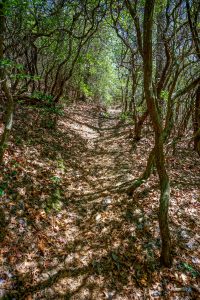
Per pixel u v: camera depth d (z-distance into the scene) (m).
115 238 4.78
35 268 3.84
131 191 6.13
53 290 3.61
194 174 7.77
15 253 3.93
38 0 6.74
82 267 4.08
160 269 4.16
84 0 9.95
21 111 9.49
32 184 5.59
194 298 3.73
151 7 3.64
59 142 8.85
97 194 6.25
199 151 9.00
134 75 10.45
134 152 9.47
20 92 9.81
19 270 3.71
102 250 4.47
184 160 8.76
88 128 13.36
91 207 5.68
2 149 4.98
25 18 8.29
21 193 5.14
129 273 4.07
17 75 4.76
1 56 4.62
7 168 5.55
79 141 10.23
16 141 6.91
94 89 26.59
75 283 3.79
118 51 15.63
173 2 8.28
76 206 5.63
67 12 10.51
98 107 23.83
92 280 3.89
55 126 10.09
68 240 4.58
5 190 4.95
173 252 4.51
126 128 13.70
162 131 4.21
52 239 4.48
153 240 4.77
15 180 5.39
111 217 5.35
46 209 5.11
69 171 7.17
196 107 8.70
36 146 7.41
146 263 4.26
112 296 3.68
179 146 10.02
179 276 4.06
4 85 4.55
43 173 6.25
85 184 6.73
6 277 3.54
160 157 4.25
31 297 3.41
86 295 3.65
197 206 5.95
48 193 5.59
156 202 5.93
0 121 7.21
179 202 6.02
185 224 5.26
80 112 17.39
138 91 16.25
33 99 10.79
